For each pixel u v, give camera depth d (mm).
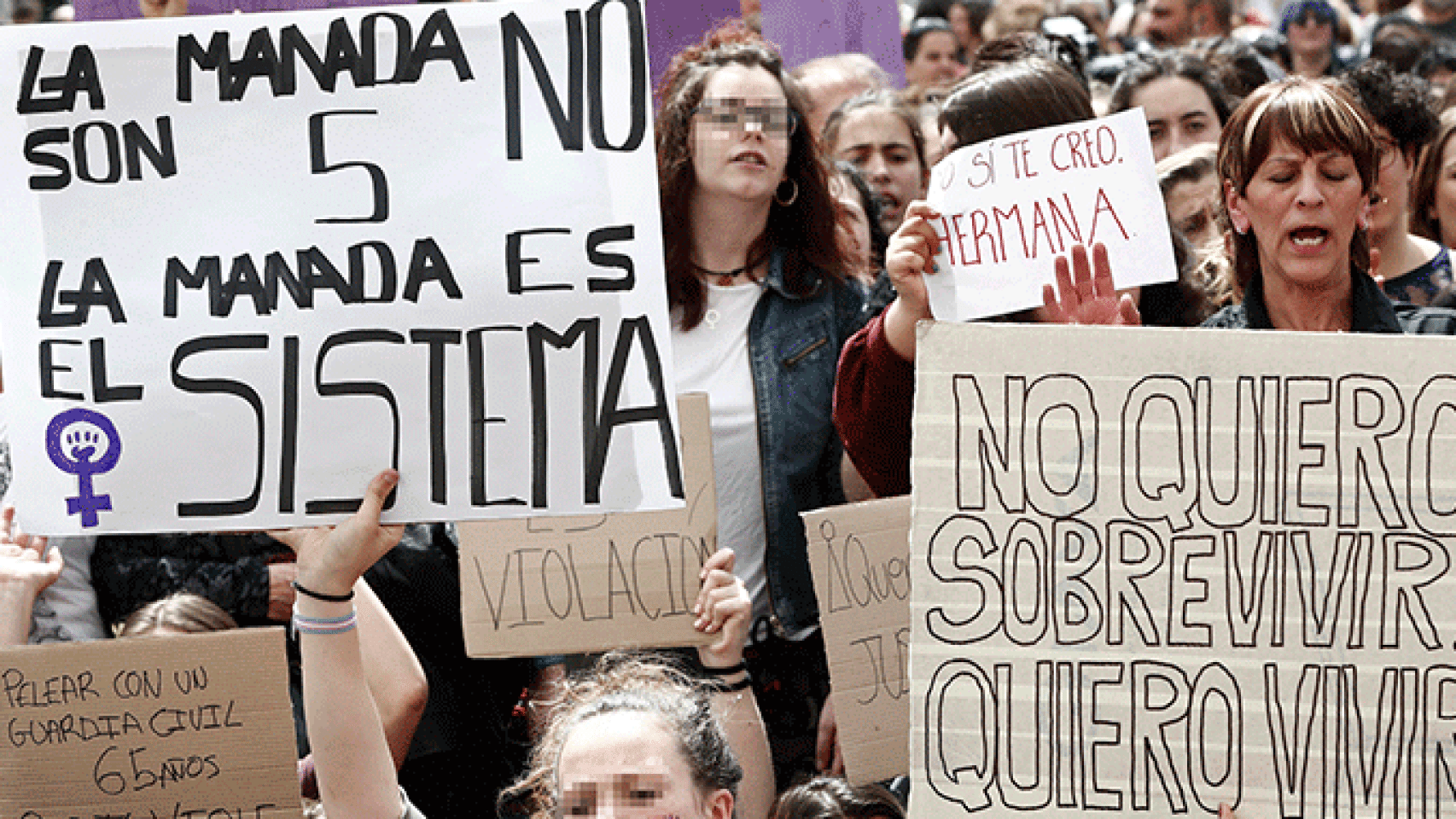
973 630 2508
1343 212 3352
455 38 2703
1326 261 3369
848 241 4059
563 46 2701
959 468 2525
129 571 3547
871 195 4473
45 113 2693
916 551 2523
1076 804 2479
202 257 2676
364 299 2666
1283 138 3354
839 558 3320
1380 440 2496
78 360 2662
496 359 2666
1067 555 2510
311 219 2682
